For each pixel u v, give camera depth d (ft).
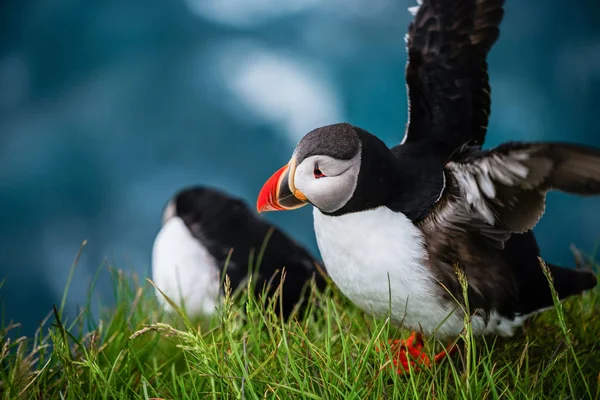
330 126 21.94
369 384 20.47
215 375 20.27
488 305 22.44
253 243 33.35
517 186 20.15
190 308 33.04
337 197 21.56
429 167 22.88
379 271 21.93
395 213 21.86
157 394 20.89
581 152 17.62
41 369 22.13
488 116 24.93
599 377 21.24
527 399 20.29
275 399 19.99
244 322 27.89
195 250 33.50
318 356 20.95
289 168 22.22
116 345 24.14
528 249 23.39
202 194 35.70
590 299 28.14
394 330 26.25
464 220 21.50
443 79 24.61
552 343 24.64
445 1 24.59
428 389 20.04
